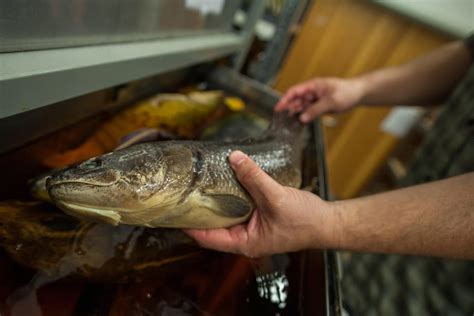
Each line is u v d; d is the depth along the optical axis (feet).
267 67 6.93
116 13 2.44
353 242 2.26
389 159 9.64
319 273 2.36
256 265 2.52
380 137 8.14
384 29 7.34
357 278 4.92
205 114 4.17
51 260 1.87
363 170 8.57
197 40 3.91
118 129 3.21
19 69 1.57
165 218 2.23
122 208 1.98
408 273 4.17
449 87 4.87
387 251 2.26
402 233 2.16
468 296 3.48
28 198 2.17
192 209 2.28
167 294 2.08
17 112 1.62
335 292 2.14
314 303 2.15
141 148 2.16
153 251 2.22
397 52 7.38
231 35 5.27
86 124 3.03
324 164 3.57
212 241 2.36
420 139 8.77
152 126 3.50
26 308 1.72
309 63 8.15
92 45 2.30
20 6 1.63
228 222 2.41
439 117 4.99
